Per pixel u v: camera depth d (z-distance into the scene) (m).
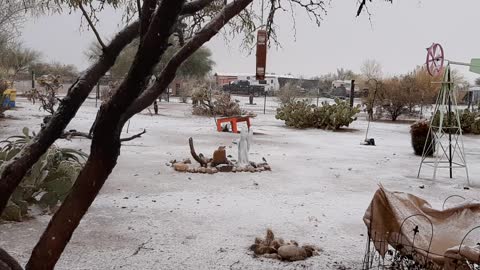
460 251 3.35
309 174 9.85
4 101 20.94
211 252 4.97
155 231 5.62
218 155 9.84
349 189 8.53
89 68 2.27
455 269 3.39
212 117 24.73
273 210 6.79
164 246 5.12
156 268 4.49
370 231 4.21
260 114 29.33
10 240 5.15
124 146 13.09
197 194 7.64
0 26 16.64
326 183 8.98
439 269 3.67
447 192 8.77
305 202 7.36
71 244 5.04
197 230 5.71
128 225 5.81
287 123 21.62
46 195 6.27
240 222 6.13
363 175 10.05
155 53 1.82
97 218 6.05
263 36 2.93
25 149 2.09
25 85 37.94
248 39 3.03
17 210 5.75
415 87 27.53
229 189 8.09
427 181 9.74
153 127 18.94
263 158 10.80
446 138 19.09
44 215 6.11
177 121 22.05
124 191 7.68
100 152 1.99
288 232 5.78
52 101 18.94
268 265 4.65
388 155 13.45
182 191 7.82
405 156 13.34
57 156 6.56
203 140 15.16
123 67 21.78
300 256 4.83
